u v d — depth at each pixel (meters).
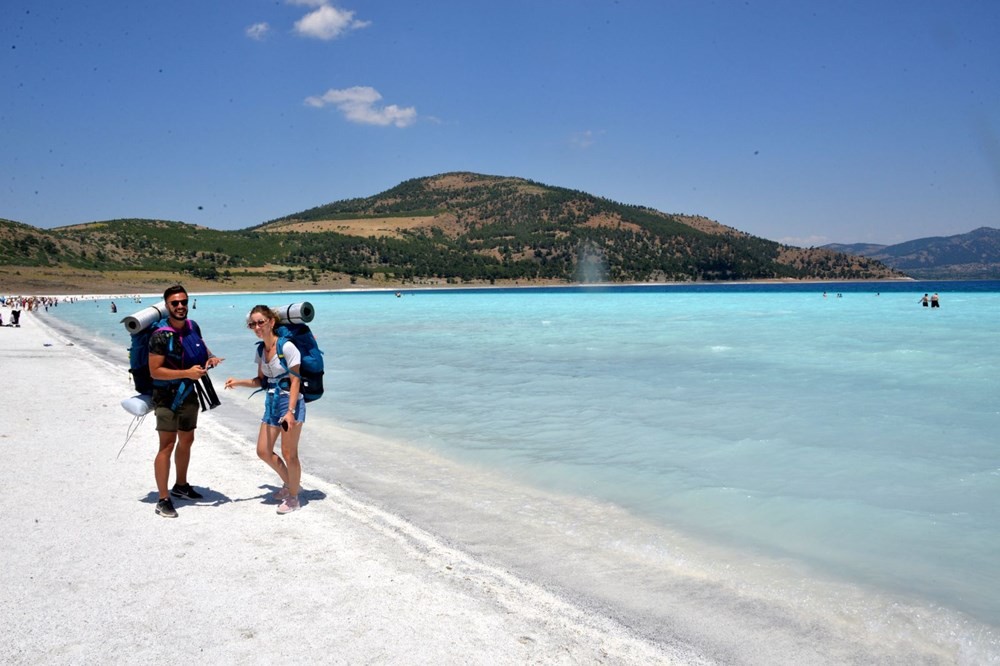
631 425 9.88
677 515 6.12
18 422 9.55
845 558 5.16
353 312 50.38
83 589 4.30
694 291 125.56
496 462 8.01
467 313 46.62
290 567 4.74
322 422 10.48
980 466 7.56
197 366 5.91
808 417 10.28
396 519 5.91
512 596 4.41
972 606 4.38
